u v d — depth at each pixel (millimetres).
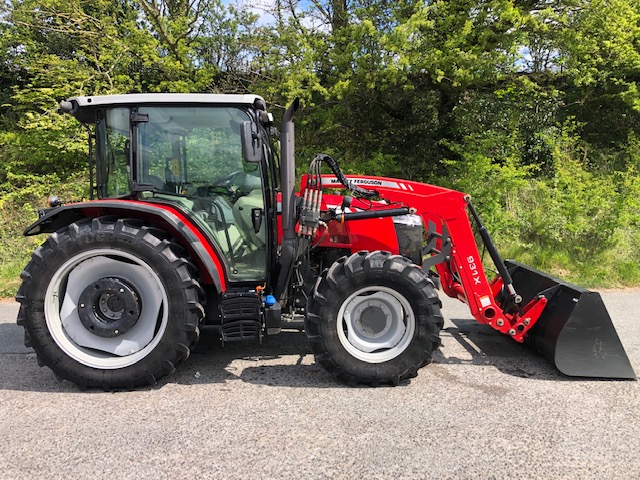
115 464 2387
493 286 4309
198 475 2297
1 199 8969
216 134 3529
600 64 9375
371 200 4070
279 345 4176
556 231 7402
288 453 2480
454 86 8836
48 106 9445
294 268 3643
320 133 10500
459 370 3637
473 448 2531
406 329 3400
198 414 2908
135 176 3494
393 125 11070
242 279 3664
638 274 6676
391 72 8094
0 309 5539
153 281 3320
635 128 10867
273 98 9531
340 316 3340
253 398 3139
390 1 9039
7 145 10109
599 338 3477
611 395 3188
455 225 3703
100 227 3209
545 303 3705
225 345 4164
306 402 3080
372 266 3334
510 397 3152
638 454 2492
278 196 4062
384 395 3193
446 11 8133
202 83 10242
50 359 3229
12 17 10141
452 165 9359
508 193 8195
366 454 2473
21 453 2482
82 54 9875
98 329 3289
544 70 9484
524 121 10055
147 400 3113
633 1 9086
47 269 3207
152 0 11062
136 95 3404
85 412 2943
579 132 10719
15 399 3139
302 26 9562
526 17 7758
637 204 7363
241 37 10906
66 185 9352
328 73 9234
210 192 3619
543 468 2363
